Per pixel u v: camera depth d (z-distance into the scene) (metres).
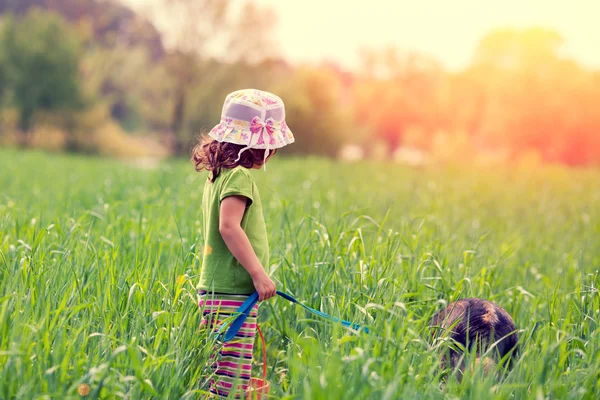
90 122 51.53
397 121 74.31
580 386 3.00
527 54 58.22
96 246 5.02
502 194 14.73
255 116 3.34
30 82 48.03
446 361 3.35
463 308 3.65
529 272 5.89
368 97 74.62
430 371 2.90
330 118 52.84
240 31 46.69
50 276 3.52
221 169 3.35
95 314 3.29
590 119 55.72
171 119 48.72
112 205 6.85
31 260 3.63
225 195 3.22
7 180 13.28
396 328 3.21
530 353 3.29
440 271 4.29
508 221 9.85
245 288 3.29
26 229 4.88
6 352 2.44
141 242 4.67
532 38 58.12
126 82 53.72
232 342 3.27
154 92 49.97
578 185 18.23
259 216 3.38
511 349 3.37
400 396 2.62
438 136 66.69
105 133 53.91
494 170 23.48
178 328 3.14
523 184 18.02
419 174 19.73
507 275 5.77
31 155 24.66
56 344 2.83
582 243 8.11
